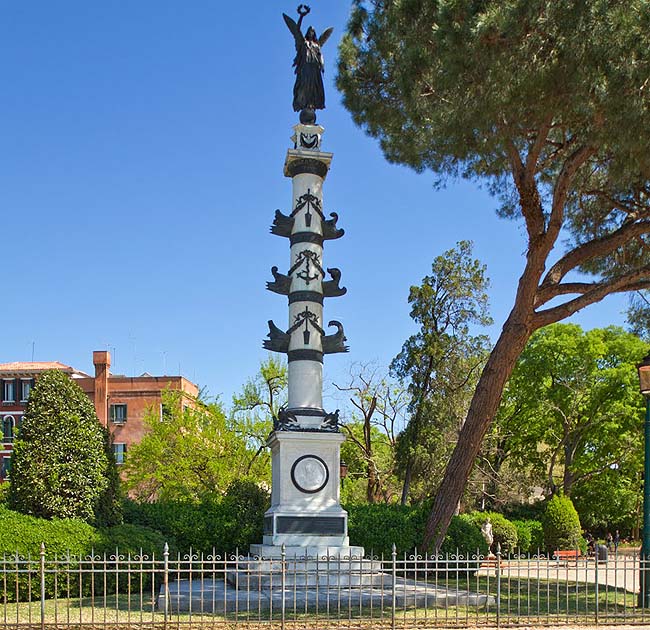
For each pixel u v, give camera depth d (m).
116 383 56.31
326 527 17.36
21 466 15.84
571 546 32.75
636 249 21.36
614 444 43.50
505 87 14.56
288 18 21.14
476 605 14.01
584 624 12.27
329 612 13.08
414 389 34.69
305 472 17.64
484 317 35.16
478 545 21.77
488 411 19.52
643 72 13.41
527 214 18.23
